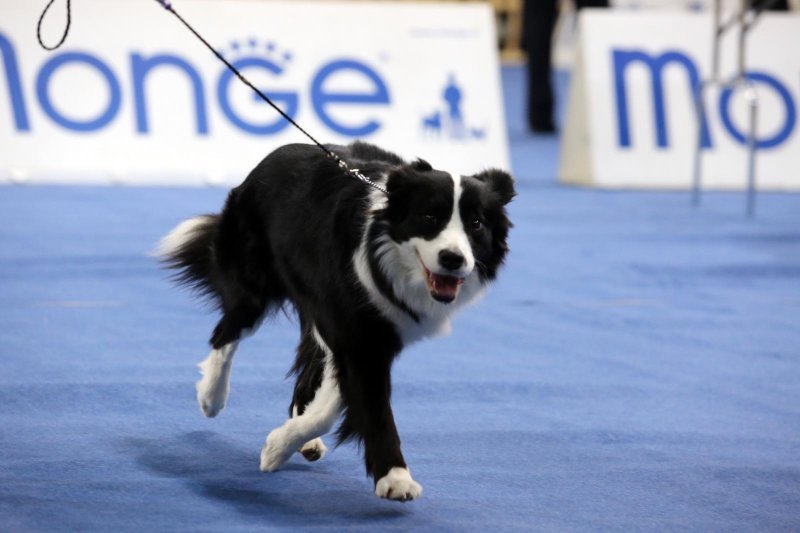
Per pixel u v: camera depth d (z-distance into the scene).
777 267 12.43
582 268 12.10
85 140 15.96
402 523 5.13
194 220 7.00
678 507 5.49
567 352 8.77
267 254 6.34
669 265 12.36
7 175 15.68
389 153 6.45
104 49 16.06
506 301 10.53
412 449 6.30
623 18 18.00
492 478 5.84
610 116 17.83
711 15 18.16
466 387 7.64
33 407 6.79
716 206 16.41
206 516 5.10
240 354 8.30
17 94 15.78
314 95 16.52
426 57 16.98
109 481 5.54
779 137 18.19
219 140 16.31
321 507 5.33
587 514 5.34
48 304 9.62
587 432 6.71
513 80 34.12
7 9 15.76
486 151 17.00
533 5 23.61
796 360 8.77
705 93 18.05
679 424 6.97
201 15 16.38
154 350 8.31
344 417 5.71
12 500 5.16
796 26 18.31
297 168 6.17
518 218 14.93
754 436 6.77
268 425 6.70
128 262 11.40
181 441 6.31
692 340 9.32
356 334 5.54
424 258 5.35
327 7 16.78
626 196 17.06
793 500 5.64
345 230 5.58
